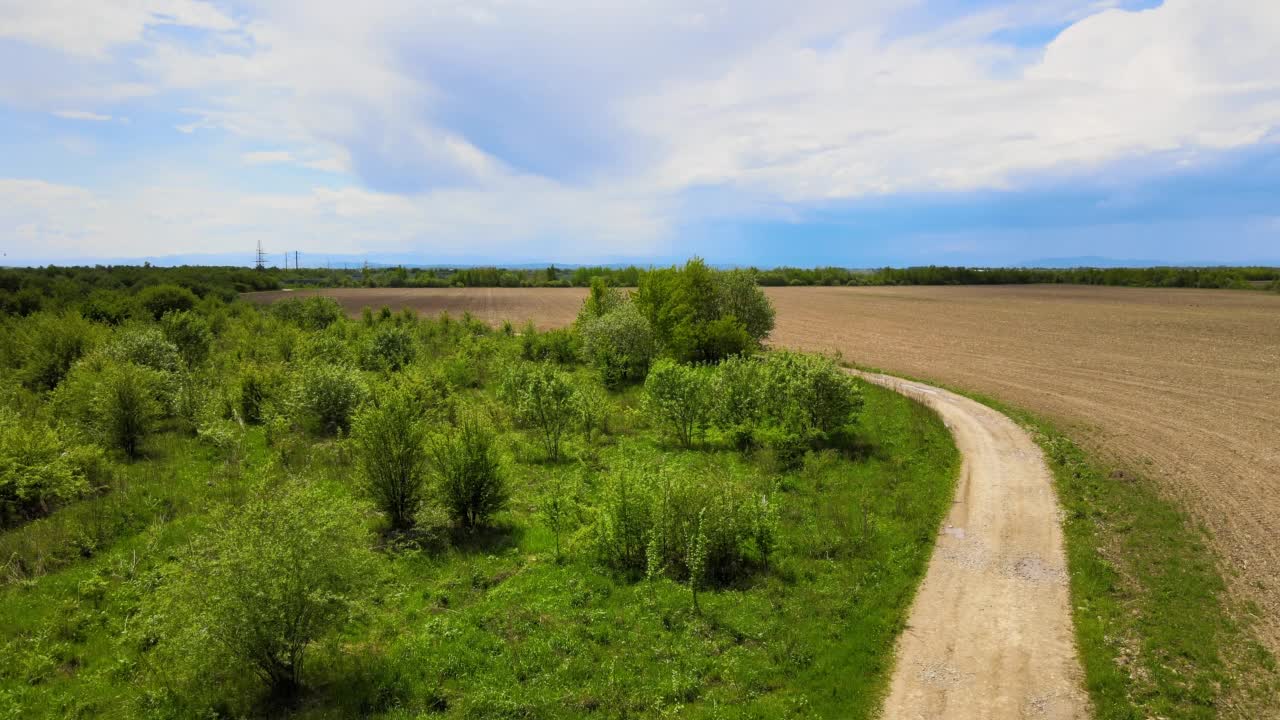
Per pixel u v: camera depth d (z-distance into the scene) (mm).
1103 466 18844
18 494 14578
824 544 14172
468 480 14750
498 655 10203
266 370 25469
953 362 37906
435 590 12250
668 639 10664
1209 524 14711
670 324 36375
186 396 23516
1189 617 11141
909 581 12711
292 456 19609
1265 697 9148
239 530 9672
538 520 15453
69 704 9164
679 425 21953
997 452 20516
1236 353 39562
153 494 16406
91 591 12000
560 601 11797
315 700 9219
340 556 9742
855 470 19000
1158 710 8977
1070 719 8891
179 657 9242
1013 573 13016
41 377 26641
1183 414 24719
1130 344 44281
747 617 11320
